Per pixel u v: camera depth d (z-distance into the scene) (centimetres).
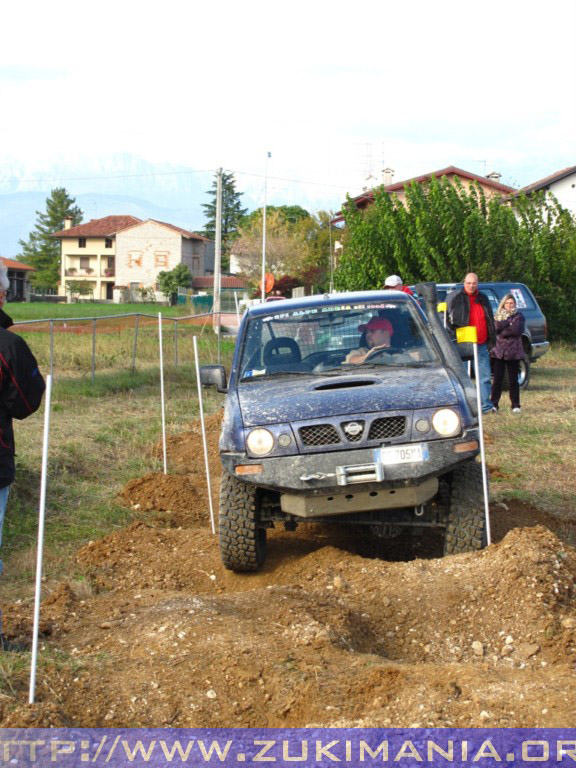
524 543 558
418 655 504
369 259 2911
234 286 10038
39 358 2170
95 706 427
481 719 384
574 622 493
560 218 3183
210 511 805
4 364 446
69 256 11119
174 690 437
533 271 3002
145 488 923
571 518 794
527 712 387
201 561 696
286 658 459
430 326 728
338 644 481
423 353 705
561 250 3070
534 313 1898
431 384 644
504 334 1416
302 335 730
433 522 642
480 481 630
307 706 420
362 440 606
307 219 8612
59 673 448
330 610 528
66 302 10325
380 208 2922
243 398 663
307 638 482
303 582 596
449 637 512
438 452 605
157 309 7219
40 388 463
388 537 715
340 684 430
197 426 1358
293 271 8044
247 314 764
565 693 401
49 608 574
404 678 426
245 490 648
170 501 893
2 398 451
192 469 1069
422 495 611
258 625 506
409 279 2853
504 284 1925
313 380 681
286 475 610
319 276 6694
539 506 838
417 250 2809
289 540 743
